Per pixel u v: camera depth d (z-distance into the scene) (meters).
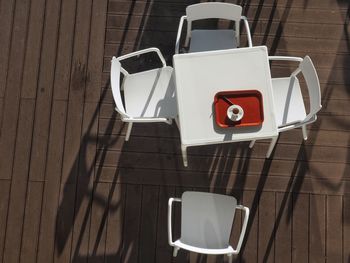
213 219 3.40
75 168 4.01
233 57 3.34
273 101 3.31
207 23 4.31
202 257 3.79
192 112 3.26
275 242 3.82
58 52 4.25
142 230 3.87
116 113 4.12
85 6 4.33
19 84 4.19
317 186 3.93
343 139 4.02
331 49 4.23
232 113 3.19
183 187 3.95
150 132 4.07
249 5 4.32
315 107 3.27
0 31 4.29
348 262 3.78
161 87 3.66
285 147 4.01
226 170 3.98
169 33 4.30
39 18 4.32
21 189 3.96
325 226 3.85
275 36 4.26
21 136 4.08
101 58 4.24
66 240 3.86
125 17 4.32
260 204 3.90
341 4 4.32
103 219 3.89
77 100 4.15
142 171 3.99
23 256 3.83
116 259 3.81
